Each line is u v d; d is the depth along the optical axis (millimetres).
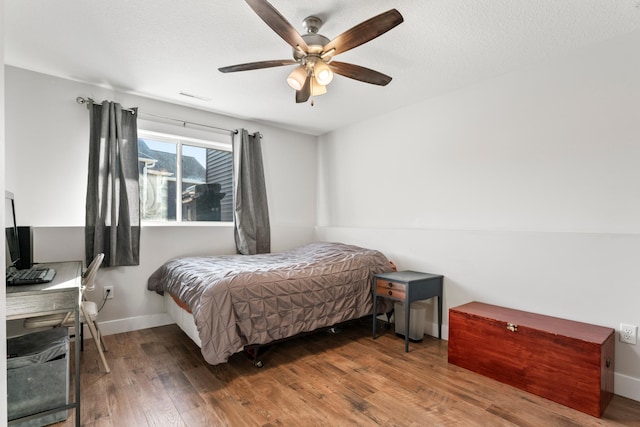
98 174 2891
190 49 2346
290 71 2686
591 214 2264
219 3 1845
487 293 2693
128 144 3072
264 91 3094
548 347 1981
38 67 2639
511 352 2137
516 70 2641
